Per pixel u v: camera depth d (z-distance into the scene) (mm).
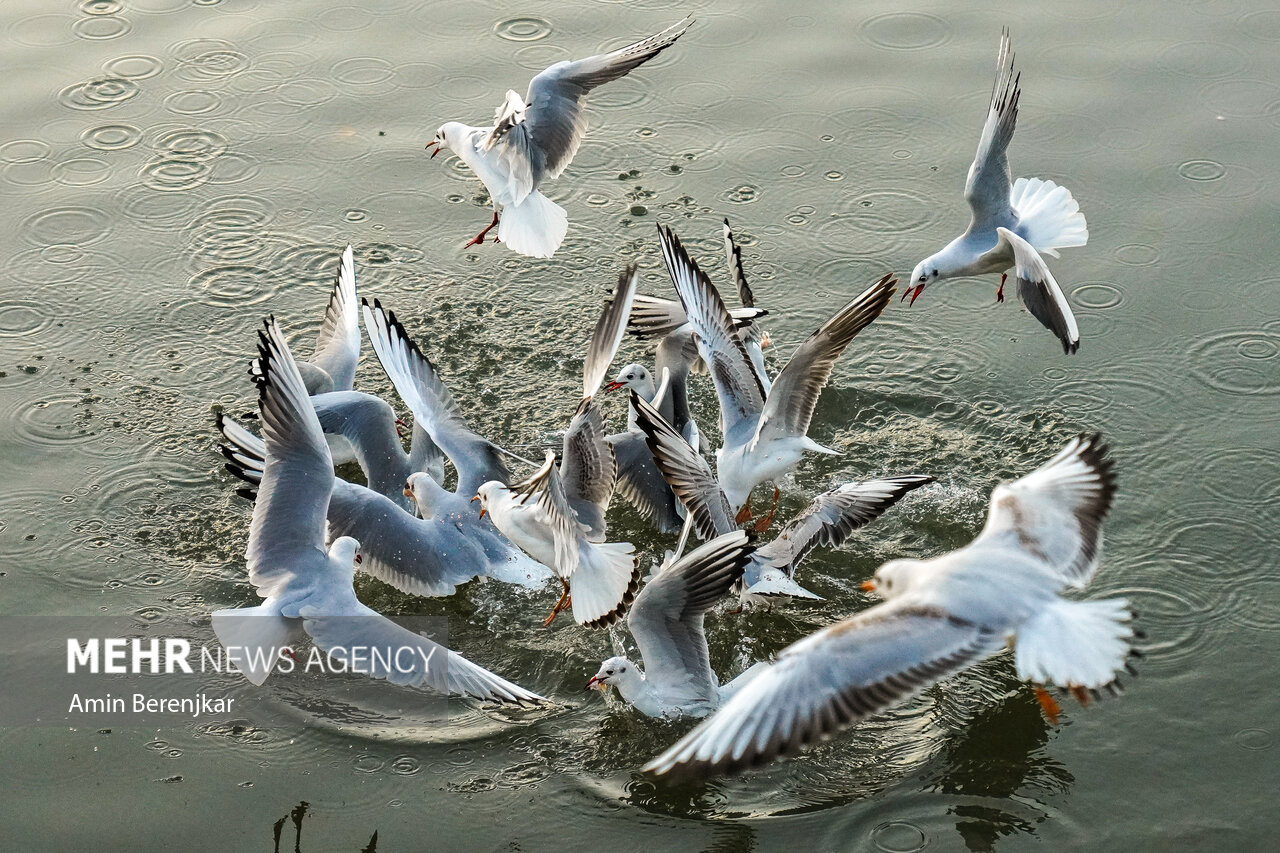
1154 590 11266
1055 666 6305
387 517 11367
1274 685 10367
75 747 9984
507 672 10914
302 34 18531
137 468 12805
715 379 11570
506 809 9508
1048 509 7172
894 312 14570
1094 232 15156
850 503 11039
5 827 9352
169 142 16812
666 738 10000
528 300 14906
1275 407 13070
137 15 18922
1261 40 17797
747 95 17375
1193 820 9320
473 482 11836
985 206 11938
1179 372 13523
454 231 15797
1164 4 18609
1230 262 14688
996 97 11641
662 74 17766
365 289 14969
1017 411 13328
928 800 9516
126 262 15250
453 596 11641
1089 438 7418
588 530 10773
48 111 17172
